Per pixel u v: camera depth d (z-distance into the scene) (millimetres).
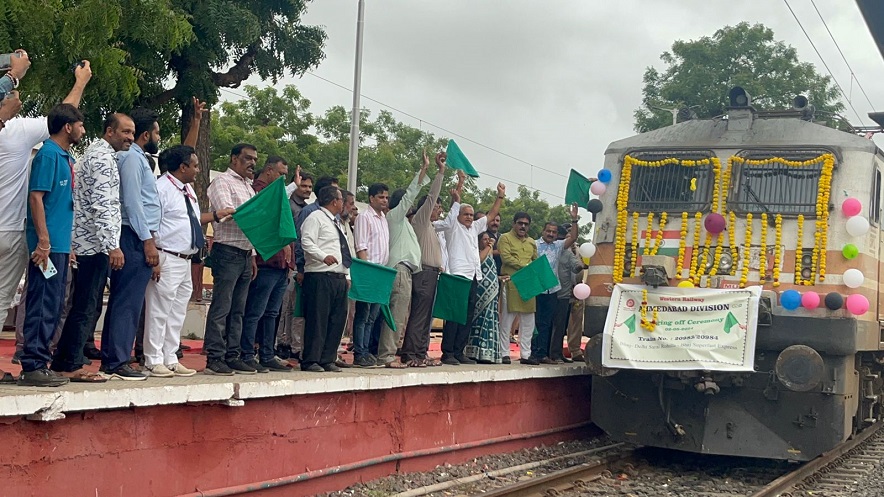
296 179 9797
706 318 10242
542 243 13117
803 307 9945
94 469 6098
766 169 10398
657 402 10953
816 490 9570
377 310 10336
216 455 7074
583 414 13109
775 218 10188
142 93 15906
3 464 5504
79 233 6918
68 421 5910
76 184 6941
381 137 34375
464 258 11305
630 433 11133
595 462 10352
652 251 10711
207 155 16906
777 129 10609
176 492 6738
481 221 11906
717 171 10555
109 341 7207
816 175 10195
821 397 10086
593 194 11141
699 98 33938
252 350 8820
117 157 7230
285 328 10602
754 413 10406
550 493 8812
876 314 11023
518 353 16281
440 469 9633
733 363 9953
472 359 11969
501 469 9898
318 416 8133
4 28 11078
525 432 11445
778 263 10125
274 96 30797
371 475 8820
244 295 8547
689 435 10734
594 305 10922
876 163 10383
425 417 9633
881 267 11250
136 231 7137
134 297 7230
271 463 7605
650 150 10969
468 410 10328
